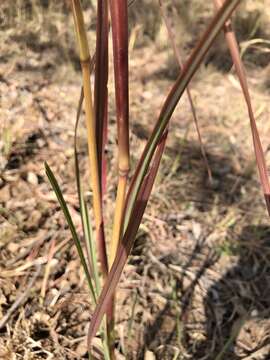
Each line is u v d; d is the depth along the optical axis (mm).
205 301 243
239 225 282
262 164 107
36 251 251
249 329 233
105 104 117
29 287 237
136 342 223
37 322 226
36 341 218
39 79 360
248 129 345
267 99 369
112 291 122
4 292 234
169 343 224
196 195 296
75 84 362
